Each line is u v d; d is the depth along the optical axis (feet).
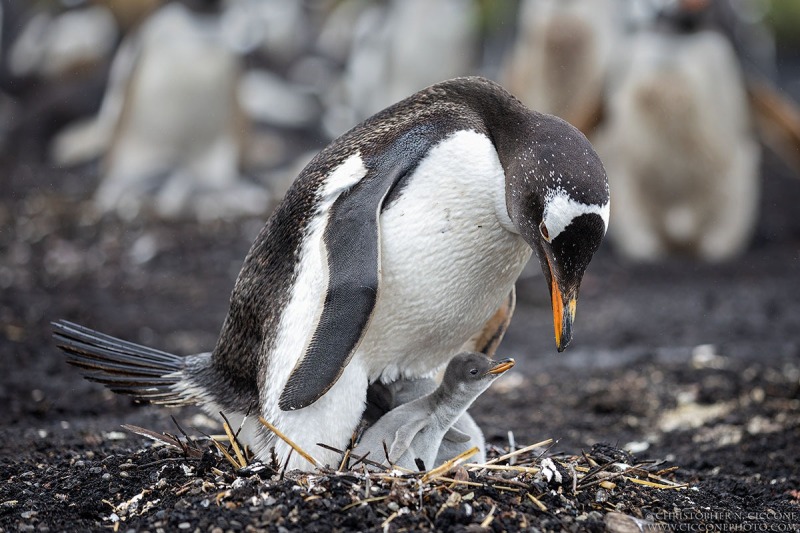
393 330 25.71
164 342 51.60
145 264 68.64
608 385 43.45
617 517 23.18
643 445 36.42
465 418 27.40
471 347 29.25
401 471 23.99
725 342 51.19
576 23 80.23
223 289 64.08
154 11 99.14
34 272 65.31
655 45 71.41
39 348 47.91
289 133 103.81
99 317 55.57
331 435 25.09
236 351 26.96
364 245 23.98
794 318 55.62
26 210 79.30
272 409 25.45
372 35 109.19
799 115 78.84
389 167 24.94
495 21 110.22
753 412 38.93
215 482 24.30
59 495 25.41
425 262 25.07
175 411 38.09
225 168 85.30
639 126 71.87
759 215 85.66
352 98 110.22
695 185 72.79
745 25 102.83
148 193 80.74
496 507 22.99
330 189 25.32
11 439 32.14
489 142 25.64
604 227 24.59
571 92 81.92
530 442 36.24
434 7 98.73
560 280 24.86
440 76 100.12
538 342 54.19
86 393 40.91
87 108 104.99
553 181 24.49
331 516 22.41
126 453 29.14
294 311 25.13
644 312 58.95
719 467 33.09
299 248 25.45
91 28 111.04
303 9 139.44
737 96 73.00
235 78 85.97
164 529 22.49
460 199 25.13
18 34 125.08
